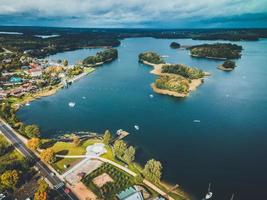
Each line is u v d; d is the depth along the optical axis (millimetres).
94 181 188000
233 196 178625
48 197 169000
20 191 178250
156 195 174375
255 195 180000
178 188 184500
